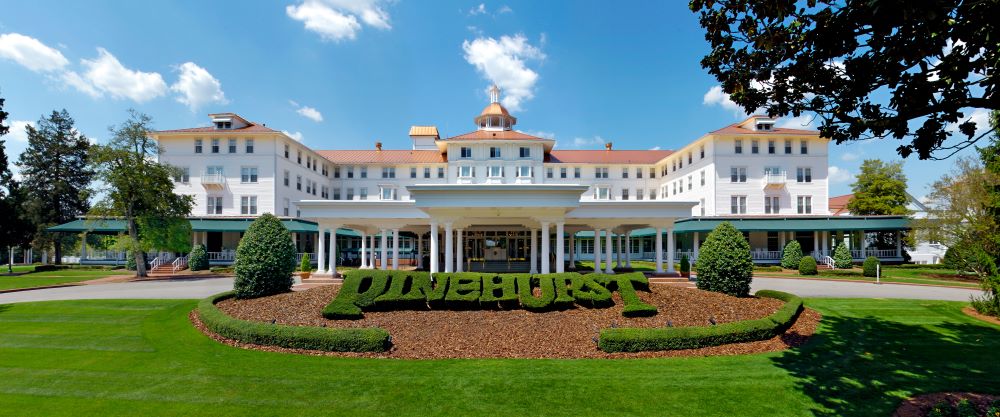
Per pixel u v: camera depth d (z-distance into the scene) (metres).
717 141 41.88
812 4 6.22
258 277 14.80
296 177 44.25
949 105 5.83
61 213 50.00
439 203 17.30
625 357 9.64
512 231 35.12
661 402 7.31
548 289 13.65
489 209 17.62
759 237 42.28
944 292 20.80
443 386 8.00
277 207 40.28
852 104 6.85
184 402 7.38
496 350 10.06
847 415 6.81
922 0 4.52
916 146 6.58
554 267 30.59
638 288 14.45
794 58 6.91
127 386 8.09
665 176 53.16
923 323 13.02
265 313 12.75
